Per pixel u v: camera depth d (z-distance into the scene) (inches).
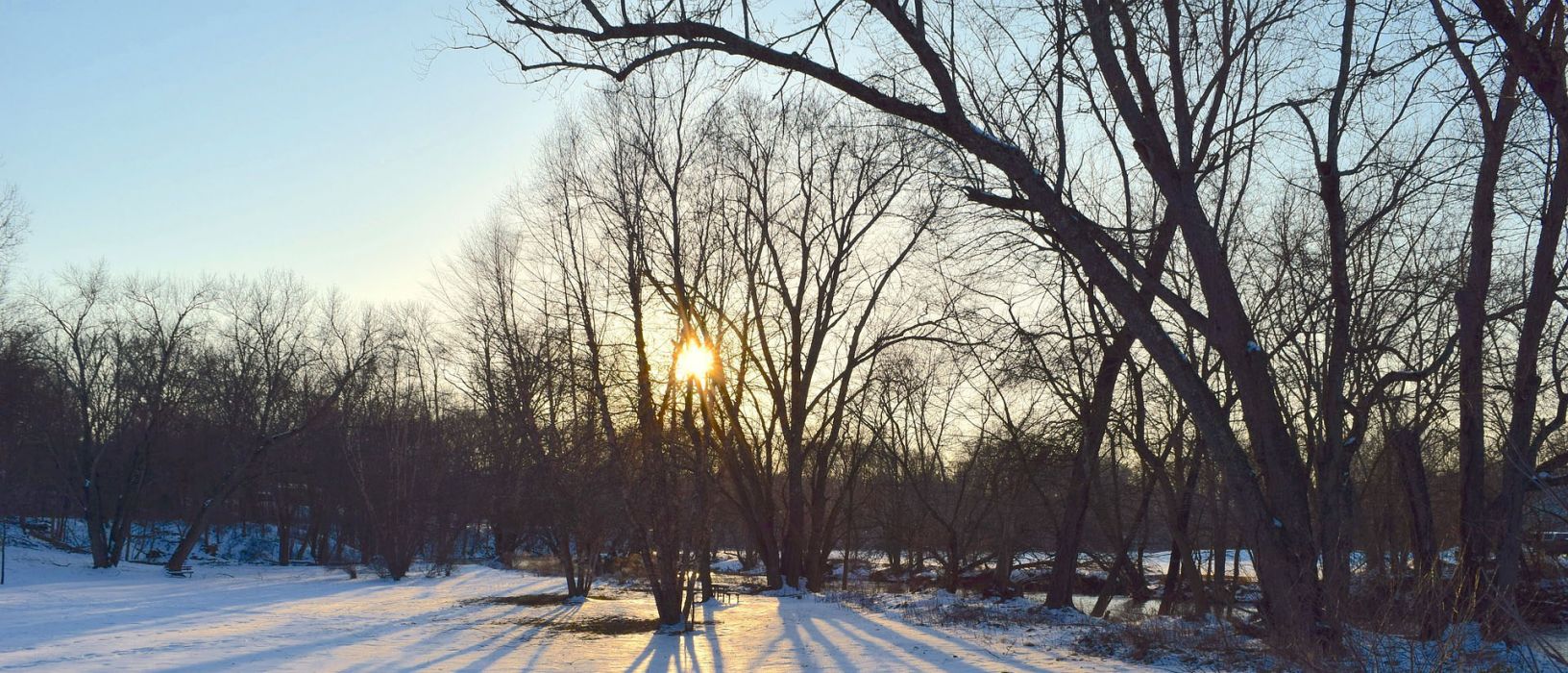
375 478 2114.9
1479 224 714.8
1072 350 975.6
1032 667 669.9
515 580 1847.9
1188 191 597.3
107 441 2160.4
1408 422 870.4
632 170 1125.1
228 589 1587.1
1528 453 714.2
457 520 2170.3
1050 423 1169.4
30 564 1911.9
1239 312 590.6
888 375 1567.4
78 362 1999.3
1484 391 762.2
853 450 1766.7
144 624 973.2
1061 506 1555.1
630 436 1005.2
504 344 1321.4
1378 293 832.9
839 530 2082.9
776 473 1696.6
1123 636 787.4
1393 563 589.6
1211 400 590.2
